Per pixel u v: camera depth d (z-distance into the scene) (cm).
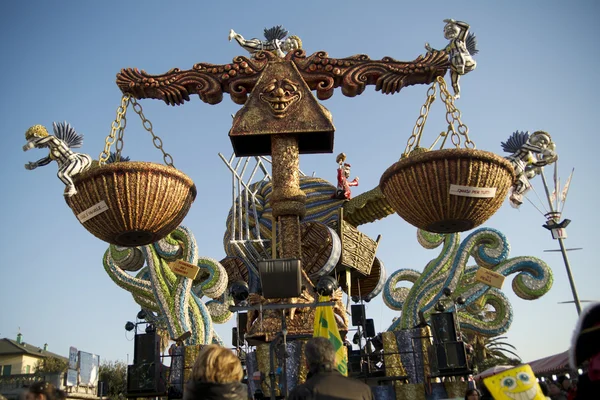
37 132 858
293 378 878
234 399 340
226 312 1784
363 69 980
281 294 691
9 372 4988
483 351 2708
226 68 984
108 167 840
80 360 1477
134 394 932
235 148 1002
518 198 923
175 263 1387
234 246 1193
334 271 1191
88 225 877
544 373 1873
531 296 1772
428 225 890
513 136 964
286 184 935
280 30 1098
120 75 972
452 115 930
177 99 993
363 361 1229
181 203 898
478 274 1516
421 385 999
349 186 1356
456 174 833
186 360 1075
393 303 1923
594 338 293
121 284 1612
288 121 939
